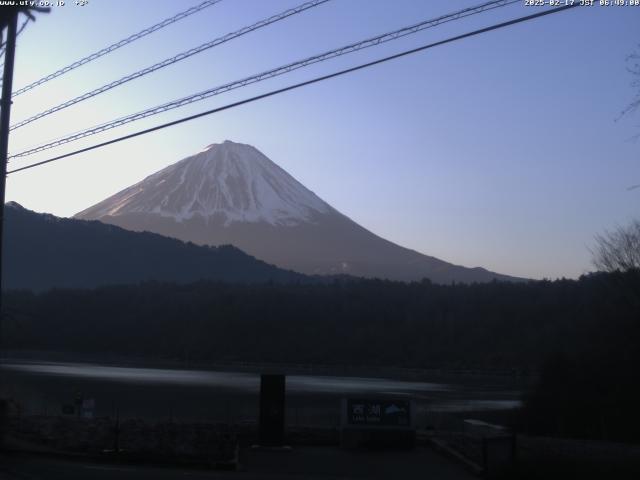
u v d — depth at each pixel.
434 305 140.75
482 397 78.06
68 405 45.34
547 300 125.69
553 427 47.56
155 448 24.09
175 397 68.44
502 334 122.62
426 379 106.69
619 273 46.69
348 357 129.75
